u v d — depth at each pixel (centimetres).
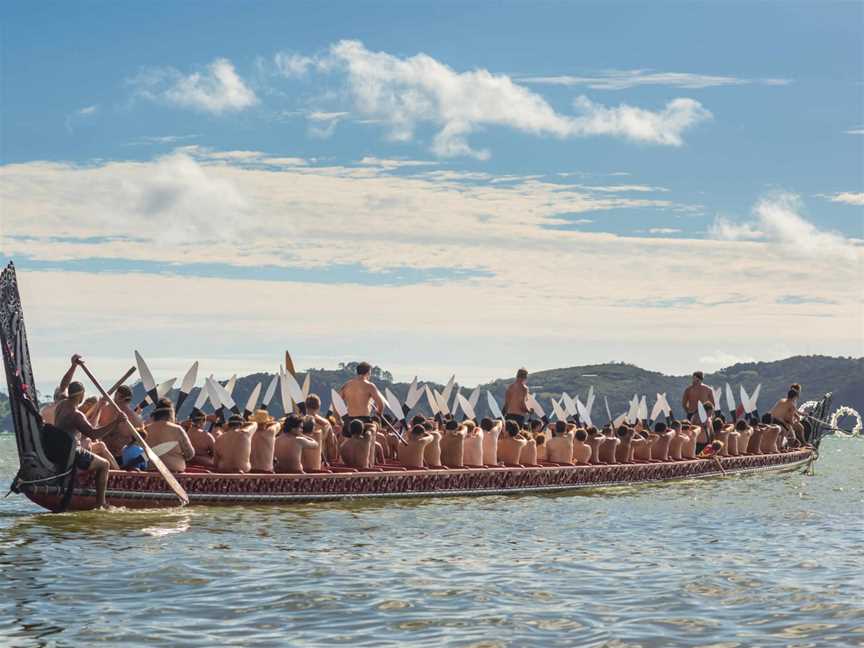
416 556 1516
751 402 3688
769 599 1234
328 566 1416
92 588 1246
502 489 2494
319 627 1084
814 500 2450
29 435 1830
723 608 1187
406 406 2656
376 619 1120
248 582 1298
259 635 1049
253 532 1716
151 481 1933
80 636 1030
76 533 1659
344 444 2325
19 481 1841
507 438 2586
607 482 2773
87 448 1895
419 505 2194
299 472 2128
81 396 1856
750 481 3098
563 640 1045
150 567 1377
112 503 1895
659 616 1146
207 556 1470
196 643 1016
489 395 2833
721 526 1916
